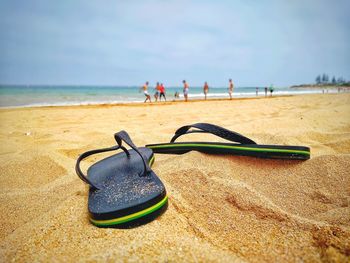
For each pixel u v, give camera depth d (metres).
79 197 0.31
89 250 0.21
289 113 1.20
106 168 0.35
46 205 0.33
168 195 0.31
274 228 0.25
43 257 0.21
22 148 0.62
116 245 0.22
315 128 0.77
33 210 0.32
